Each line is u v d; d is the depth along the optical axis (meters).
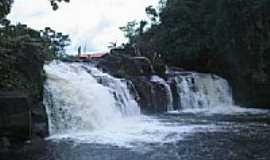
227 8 45.09
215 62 47.41
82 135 24.34
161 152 19.84
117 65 36.84
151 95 35.88
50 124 25.61
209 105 42.81
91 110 28.30
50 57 29.17
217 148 20.62
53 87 26.62
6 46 23.81
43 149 20.48
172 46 50.16
